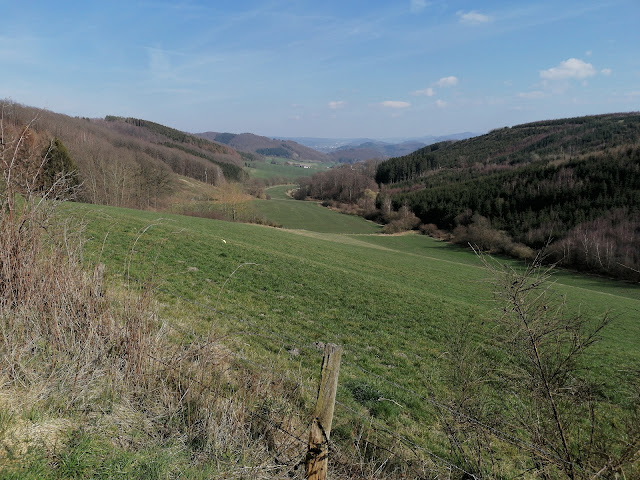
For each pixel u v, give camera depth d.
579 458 3.64
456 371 5.04
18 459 2.79
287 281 17.62
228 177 130.25
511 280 4.08
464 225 76.75
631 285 44.94
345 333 12.11
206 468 3.31
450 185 102.44
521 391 4.29
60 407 3.51
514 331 4.14
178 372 4.47
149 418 3.81
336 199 123.50
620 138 121.94
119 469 2.94
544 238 58.94
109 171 47.97
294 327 11.57
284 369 7.46
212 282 14.70
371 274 28.09
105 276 6.86
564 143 137.88
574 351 3.95
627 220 57.88
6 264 4.44
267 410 4.47
